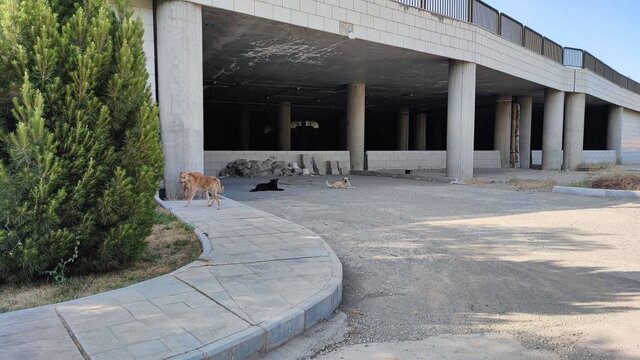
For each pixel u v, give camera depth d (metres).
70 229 4.87
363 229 8.37
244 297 4.32
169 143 10.96
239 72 21.09
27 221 4.60
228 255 5.82
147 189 5.46
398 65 19.27
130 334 3.48
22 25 4.57
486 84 24.45
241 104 34.00
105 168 5.06
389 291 5.15
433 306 4.70
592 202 12.11
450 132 18.70
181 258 5.95
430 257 6.51
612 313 4.48
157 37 11.00
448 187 16.19
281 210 10.47
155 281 4.77
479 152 28.52
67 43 4.78
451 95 18.53
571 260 6.38
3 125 4.55
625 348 3.71
